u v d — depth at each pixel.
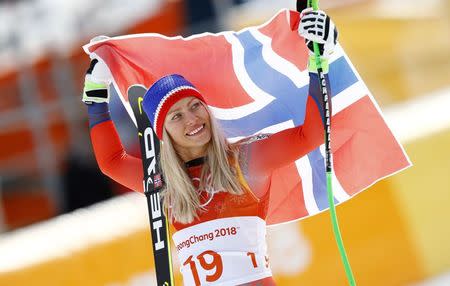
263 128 14.35
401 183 19.00
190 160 12.56
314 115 12.37
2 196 30.22
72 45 29.70
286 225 19.34
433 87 27.62
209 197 12.28
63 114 29.70
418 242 18.81
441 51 28.06
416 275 18.72
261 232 12.40
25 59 30.19
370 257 18.86
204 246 12.16
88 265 21.31
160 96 12.44
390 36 28.38
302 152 12.56
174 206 12.43
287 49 13.90
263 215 12.52
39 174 29.86
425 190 18.89
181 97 12.35
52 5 30.30
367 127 13.62
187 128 12.30
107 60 14.02
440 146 19.02
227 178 12.30
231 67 14.30
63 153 29.61
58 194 29.64
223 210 12.23
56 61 29.73
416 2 28.86
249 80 14.24
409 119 20.19
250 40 14.16
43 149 29.84
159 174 12.82
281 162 12.58
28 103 30.05
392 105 27.11
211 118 12.43
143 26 29.05
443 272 18.59
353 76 13.56
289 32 13.77
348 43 28.50
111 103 14.68
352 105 13.62
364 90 13.54
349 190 13.95
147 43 14.32
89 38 29.55
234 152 12.50
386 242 18.84
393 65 28.16
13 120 30.12
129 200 22.08
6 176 30.23
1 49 30.61
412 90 27.77
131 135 14.55
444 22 28.25
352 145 13.74
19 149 30.16
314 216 19.11
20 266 22.25
